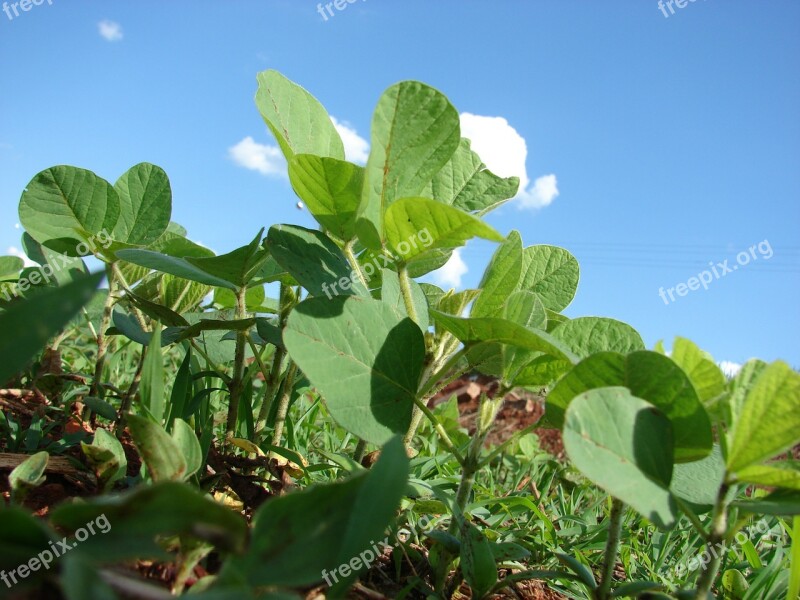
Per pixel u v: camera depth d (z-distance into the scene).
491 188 0.34
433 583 0.29
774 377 0.21
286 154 0.32
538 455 0.61
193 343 0.40
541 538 0.36
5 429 0.37
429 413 0.27
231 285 0.36
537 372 0.28
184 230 0.50
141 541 0.16
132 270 0.44
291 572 0.17
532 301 0.29
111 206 0.38
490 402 0.29
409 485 0.30
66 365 0.57
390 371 0.27
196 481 0.27
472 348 0.30
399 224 0.26
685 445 0.23
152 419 0.24
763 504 0.21
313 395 0.56
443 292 0.42
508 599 0.30
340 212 0.31
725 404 0.22
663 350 0.25
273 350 0.49
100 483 0.28
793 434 0.21
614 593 0.25
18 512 0.15
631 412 0.21
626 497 0.20
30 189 0.37
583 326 0.30
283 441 0.43
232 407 0.37
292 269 0.29
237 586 0.16
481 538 0.26
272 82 0.32
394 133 0.26
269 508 0.18
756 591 0.31
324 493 0.18
